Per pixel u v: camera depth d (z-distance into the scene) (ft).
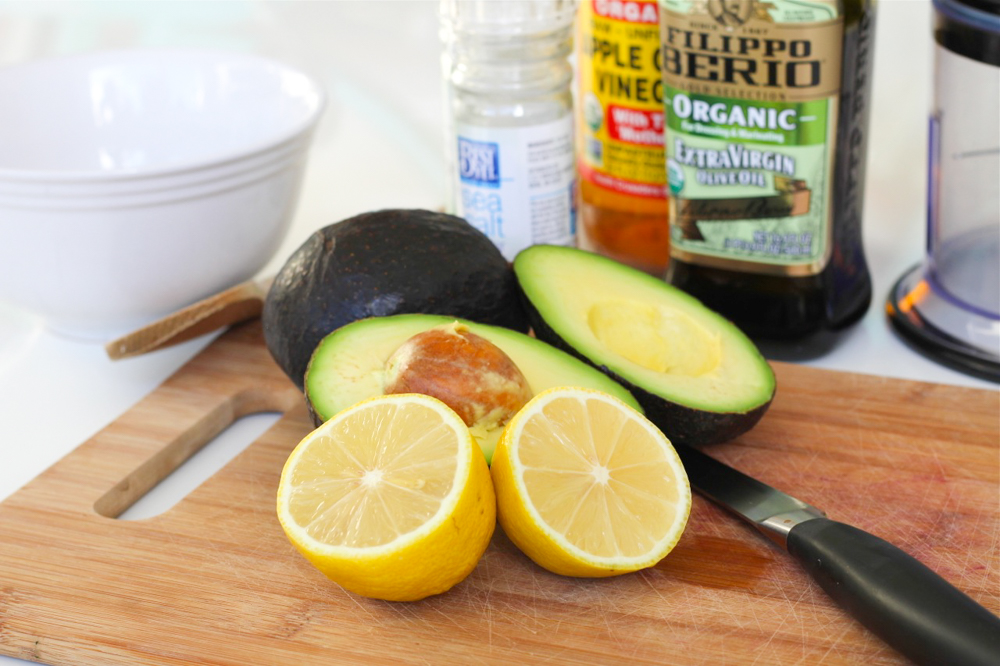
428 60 3.22
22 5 3.41
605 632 1.95
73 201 2.31
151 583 2.03
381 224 2.24
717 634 1.94
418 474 1.94
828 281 2.35
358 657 1.93
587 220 2.66
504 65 2.41
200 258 2.44
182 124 2.73
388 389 2.06
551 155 2.44
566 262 2.26
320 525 1.94
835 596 1.93
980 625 1.83
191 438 2.31
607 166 2.56
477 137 2.43
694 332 2.22
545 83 2.42
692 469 2.14
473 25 2.39
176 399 2.36
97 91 2.71
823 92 2.24
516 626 1.96
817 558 1.95
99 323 2.52
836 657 1.91
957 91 2.31
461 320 2.15
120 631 1.97
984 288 2.34
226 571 2.05
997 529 2.06
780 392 2.30
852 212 2.36
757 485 2.10
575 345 2.14
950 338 2.36
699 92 2.30
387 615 1.98
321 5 3.25
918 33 2.82
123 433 2.29
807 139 2.26
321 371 2.08
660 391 2.10
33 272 2.41
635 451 2.01
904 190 2.85
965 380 2.35
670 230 2.43
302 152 2.48
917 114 2.86
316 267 2.21
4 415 2.39
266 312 2.26
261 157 2.39
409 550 1.90
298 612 1.99
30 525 2.12
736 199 2.33
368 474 1.95
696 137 2.33
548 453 1.98
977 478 2.13
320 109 2.48
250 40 3.30
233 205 2.41
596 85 2.53
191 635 1.97
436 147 3.11
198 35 3.33
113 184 2.30
